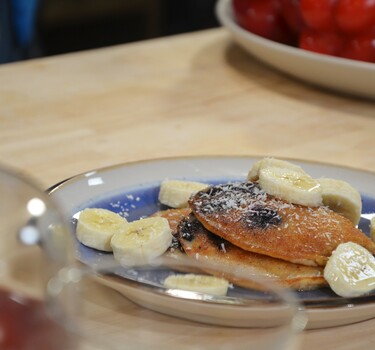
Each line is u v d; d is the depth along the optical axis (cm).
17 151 72
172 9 180
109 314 43
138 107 84
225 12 103
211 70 95
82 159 72
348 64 84
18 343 38
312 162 66
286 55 88
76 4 170
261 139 79
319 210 55
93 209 56
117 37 178
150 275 46
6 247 41
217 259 52
